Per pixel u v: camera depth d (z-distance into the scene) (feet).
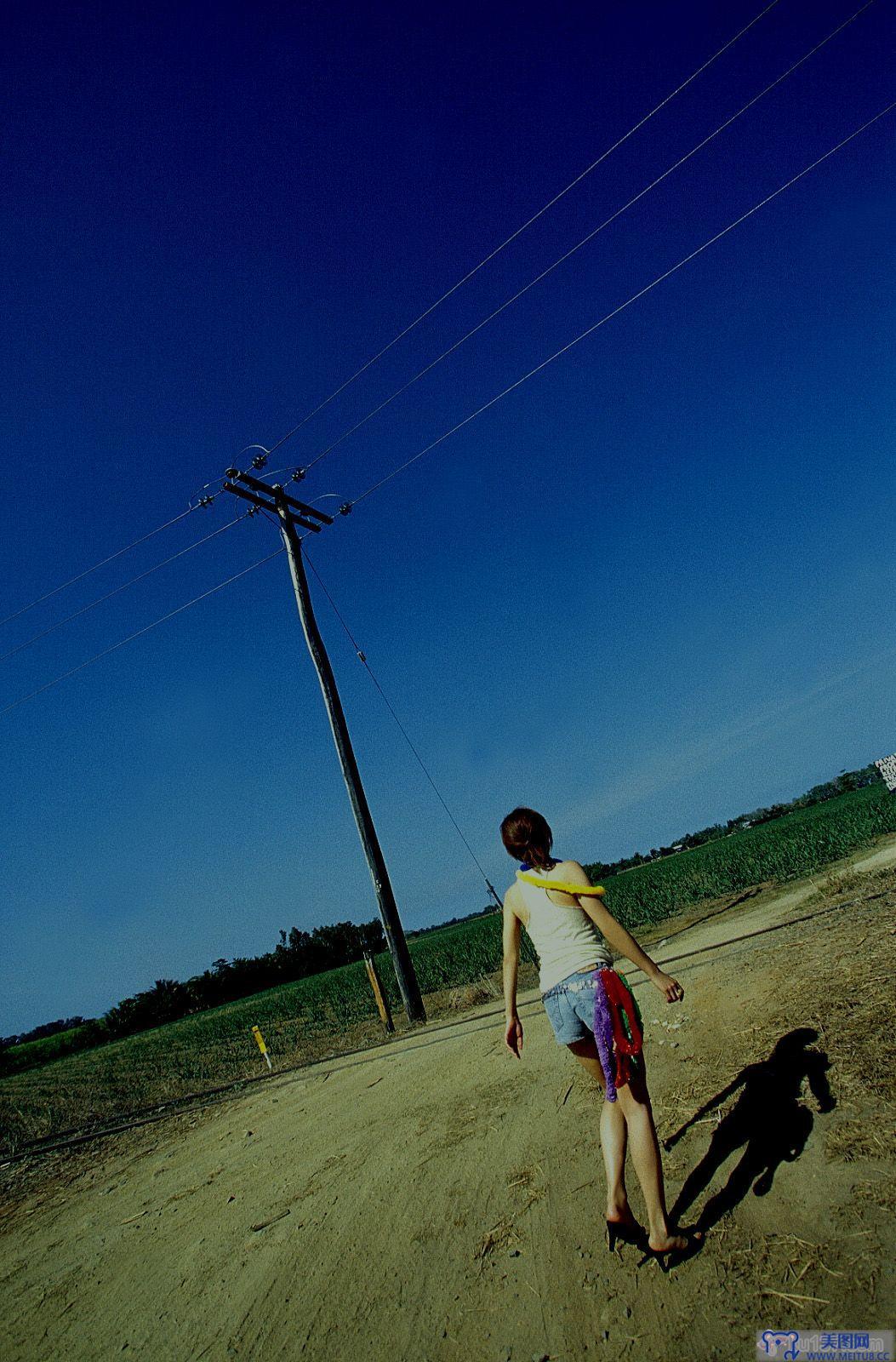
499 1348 8.49
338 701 42.78
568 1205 11.15
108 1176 21.40
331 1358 9.26
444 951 92.53
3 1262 16.25
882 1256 7.89
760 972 21.02
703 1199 10.02
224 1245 13.58
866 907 25.95
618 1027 9.60
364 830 39.78
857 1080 11.63
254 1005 121.29
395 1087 22.09
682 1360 7.48
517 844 11.10
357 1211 13.29
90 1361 10.92
